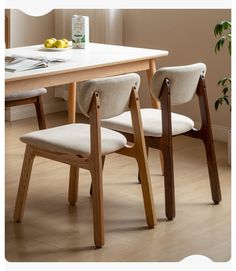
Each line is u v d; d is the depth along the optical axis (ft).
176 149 19.29
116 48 17.87
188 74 14.84
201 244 13.83
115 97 13.52
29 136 14.19
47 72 14.73
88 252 13.44
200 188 16.55
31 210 15.23
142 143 14.29
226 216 15.11
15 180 16.80
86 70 15.69
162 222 14.78
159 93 14.79
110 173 17.39
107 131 14.61
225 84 19.95
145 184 14.42
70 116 18.53
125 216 15.01
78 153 13.60
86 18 17.75
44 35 22.45
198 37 20.27
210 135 15.53
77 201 15.74
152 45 21.30
